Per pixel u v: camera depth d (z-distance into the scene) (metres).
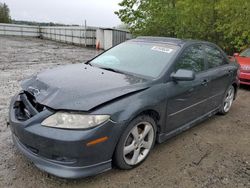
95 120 2.83
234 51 14.32
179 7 14.34
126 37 25.53
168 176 3.35
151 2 15.80
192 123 4.50
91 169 2.92
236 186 3.25
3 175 3.14
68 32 30.89
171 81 3.81
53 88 3.16
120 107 3.05
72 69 3.98
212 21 13.80
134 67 4.01
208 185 3.23
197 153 3.99
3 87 7.37
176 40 4.50
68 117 2.80
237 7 12.16
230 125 5.23
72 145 2.73
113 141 3.01
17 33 39.25
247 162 3.83
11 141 3.94
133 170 3.41
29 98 3.31
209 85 4.71
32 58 14.99
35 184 3.02
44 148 2.83
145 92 3.40
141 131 3.49
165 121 3.78
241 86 8.89
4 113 5.13
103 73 3.79
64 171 2.84
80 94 3.02
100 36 25.53
